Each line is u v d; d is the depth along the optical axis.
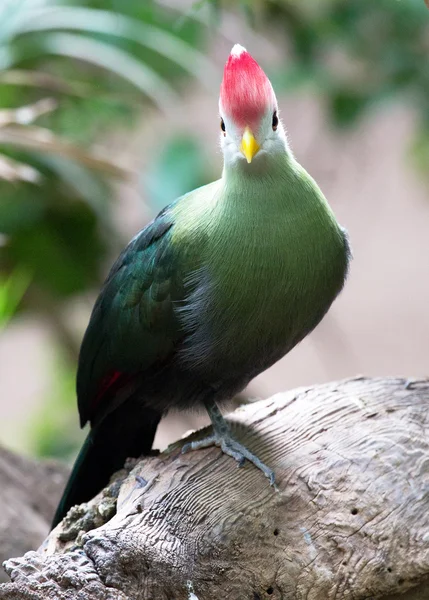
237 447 6.23
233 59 5.94
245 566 5.60
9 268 11.31
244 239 6.05
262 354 6.41
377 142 18.67
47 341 14.53
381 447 5.98
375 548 5.57
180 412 7.08
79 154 9.51
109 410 6.93
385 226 20.94
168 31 10.77
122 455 7.30
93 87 11.19
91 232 11.34
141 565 5.21
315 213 6.11
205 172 10.27
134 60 10.26
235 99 5.84
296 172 6.10
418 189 19.11
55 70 11.08
